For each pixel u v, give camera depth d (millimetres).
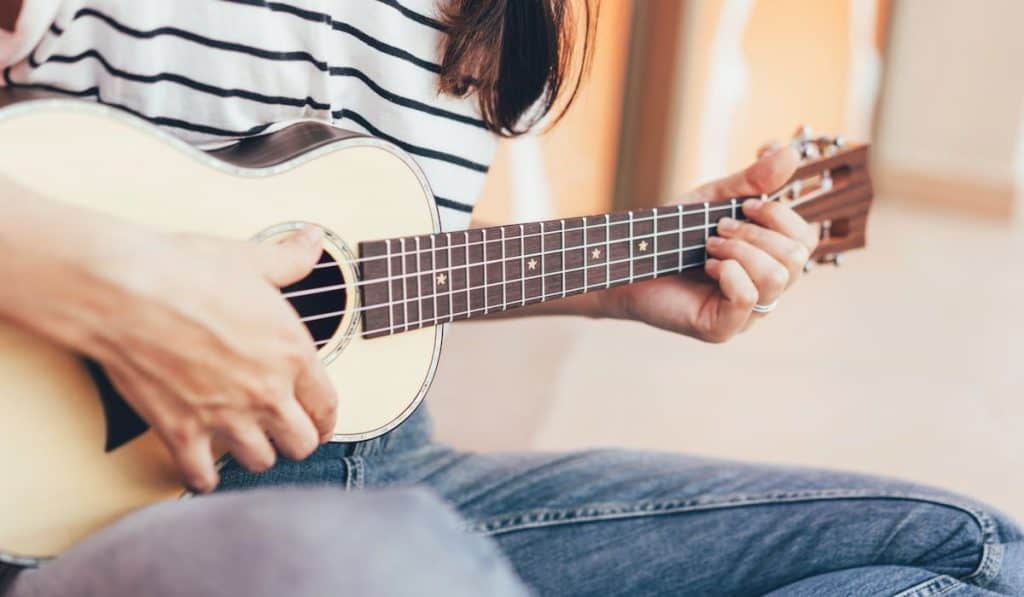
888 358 2656
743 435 2199
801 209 1226
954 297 3121
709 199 1201
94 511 753
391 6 960
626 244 1081
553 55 1045
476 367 2350
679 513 1060
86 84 906
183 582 549
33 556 737
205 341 693
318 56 939
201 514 581
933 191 4012
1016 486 2135
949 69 3867
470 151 1082
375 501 580
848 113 3648
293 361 737
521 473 1104
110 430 745
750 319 1162
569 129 2623
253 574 538
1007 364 2699
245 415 737
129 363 691
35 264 650
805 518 1045
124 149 748
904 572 965
